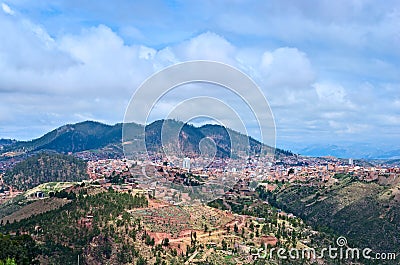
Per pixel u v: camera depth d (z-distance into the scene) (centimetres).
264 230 15112
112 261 11344
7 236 10356
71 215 13025
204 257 11862
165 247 11931
